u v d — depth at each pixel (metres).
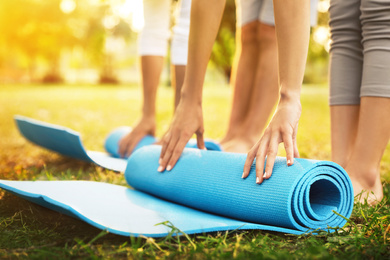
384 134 1.80
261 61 2.81
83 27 33.69
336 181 1.47
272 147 1.44
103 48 35.66
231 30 15.30
